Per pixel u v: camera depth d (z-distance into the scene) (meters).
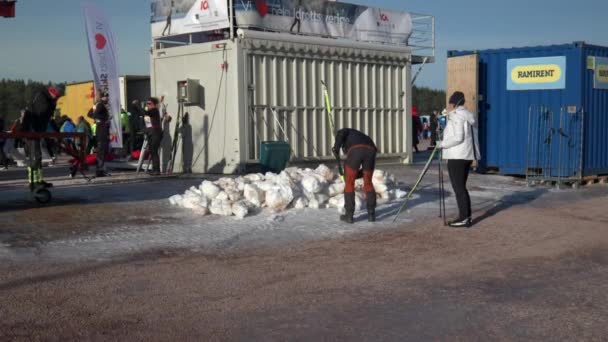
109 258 6.68
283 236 7.96
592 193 12.55
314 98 15.44
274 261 6.65
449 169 8.73
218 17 14.32
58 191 11.59
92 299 5.26
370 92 16.81
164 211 9.55
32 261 6.49
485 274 6.18
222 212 9.26
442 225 8.84
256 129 14.38
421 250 7.25
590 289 5.66
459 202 8.70
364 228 8.55
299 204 9.80
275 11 14.89
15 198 10.73
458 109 8.69
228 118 14.23
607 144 14.72
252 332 4.52
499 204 10.89
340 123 16.08
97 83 16.16
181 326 4.63
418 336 4.45
